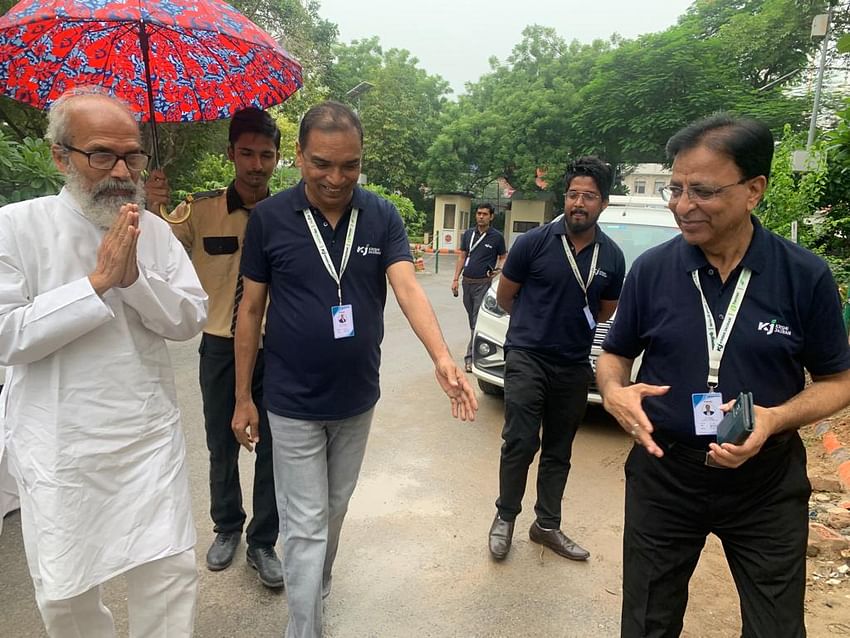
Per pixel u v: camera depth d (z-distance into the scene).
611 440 4.67
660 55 18.41
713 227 1.58
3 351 1.65
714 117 1.59
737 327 1.63
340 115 1.98
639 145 18.58
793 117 15.45
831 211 6.77
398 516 3.45
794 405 1.56
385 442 4.54
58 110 1.71
